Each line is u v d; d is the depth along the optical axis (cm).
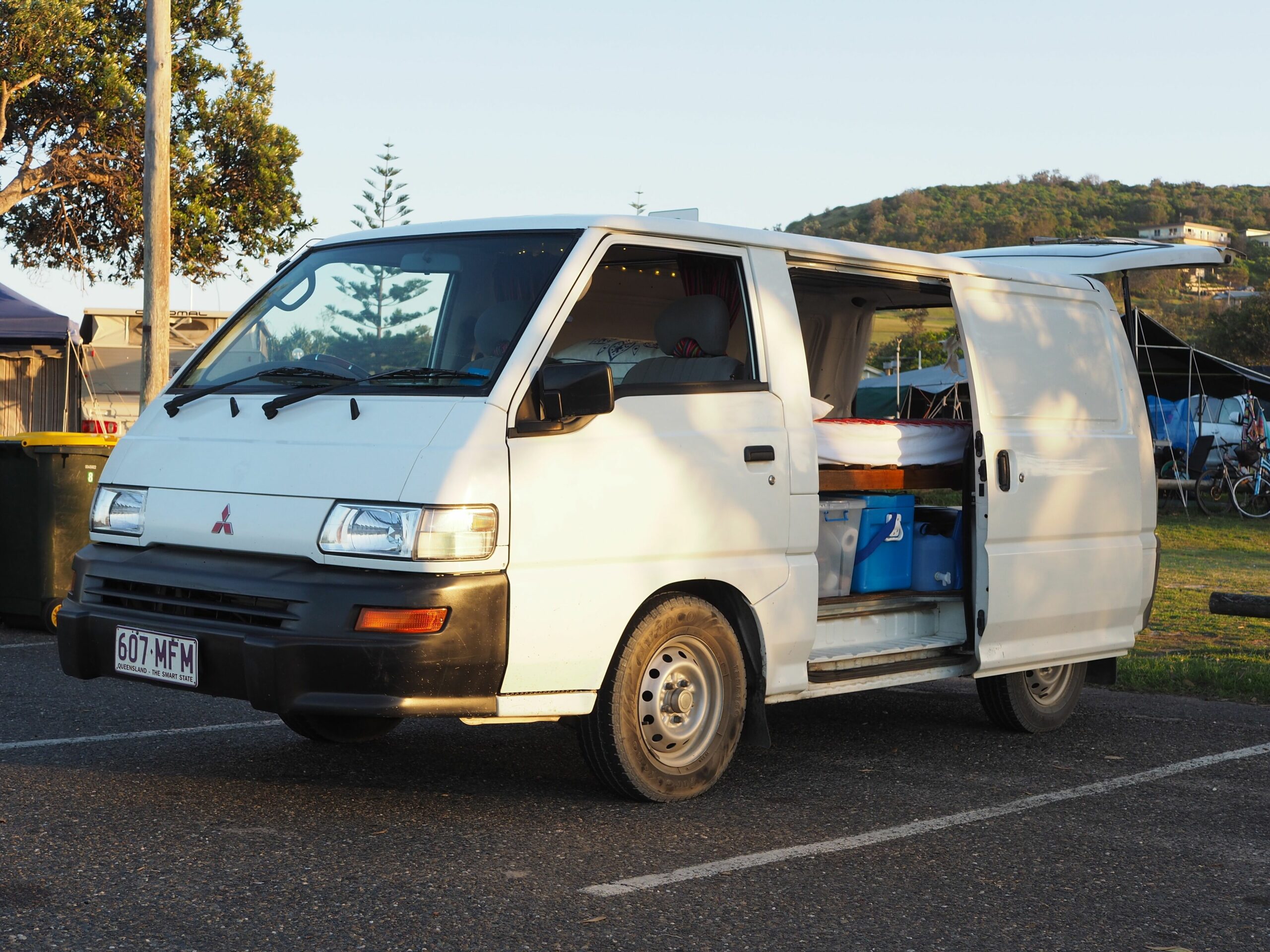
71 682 739
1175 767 607
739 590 523
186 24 2769
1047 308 676
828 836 477
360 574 445
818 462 583
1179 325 7925
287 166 2839
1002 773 591
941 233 14300
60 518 944
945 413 1038
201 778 532
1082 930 388
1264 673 818
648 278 530
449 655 439
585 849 449
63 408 2197
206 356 558
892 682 584
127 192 2666
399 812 489
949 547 650
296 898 391
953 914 398
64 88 2641
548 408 462
